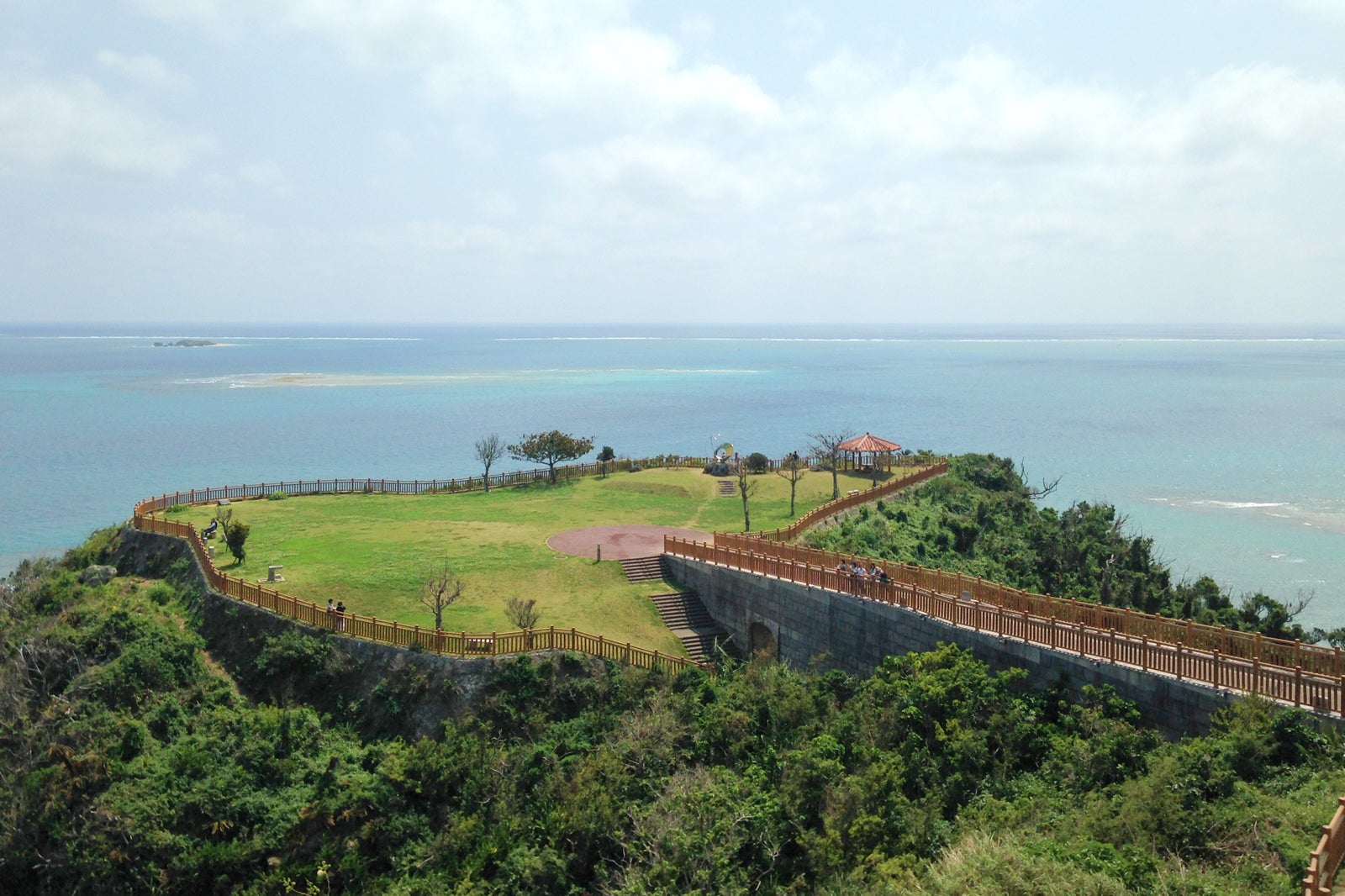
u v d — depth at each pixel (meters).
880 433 139.88
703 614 45.41
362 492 69.94
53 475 103.88
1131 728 26.33
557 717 34.75
